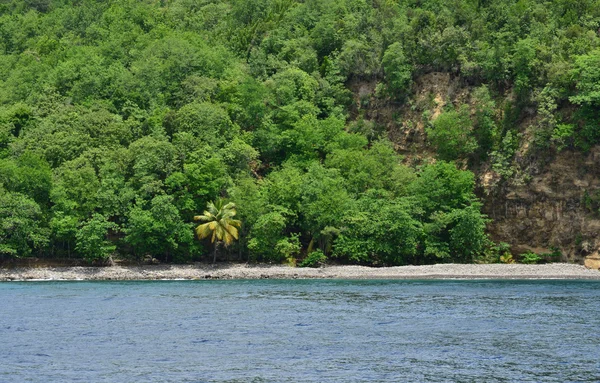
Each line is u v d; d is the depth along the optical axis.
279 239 120.31
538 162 127.56
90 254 115.88
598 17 144.62
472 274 109.62
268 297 81.31
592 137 123.81
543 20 144.50
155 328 59.31
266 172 141.12
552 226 125.44
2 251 112.62
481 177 132.38
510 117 133.75
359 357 48.00
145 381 42.28
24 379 42.81
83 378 43.00
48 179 121.19
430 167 129.62
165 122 137.62
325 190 123.94
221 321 62.84
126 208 121.19
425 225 122.38
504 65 137.00
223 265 118.75
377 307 71.69
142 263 119.75
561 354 48.69
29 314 67.81
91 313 68.31
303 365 45.84
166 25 195.25
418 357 47.91
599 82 122.88
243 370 44.62
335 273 111.50
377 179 131.75
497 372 43.97
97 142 134.12
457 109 141.50
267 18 182.25
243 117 143.88
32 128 139.62
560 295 82.19
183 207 121.38
